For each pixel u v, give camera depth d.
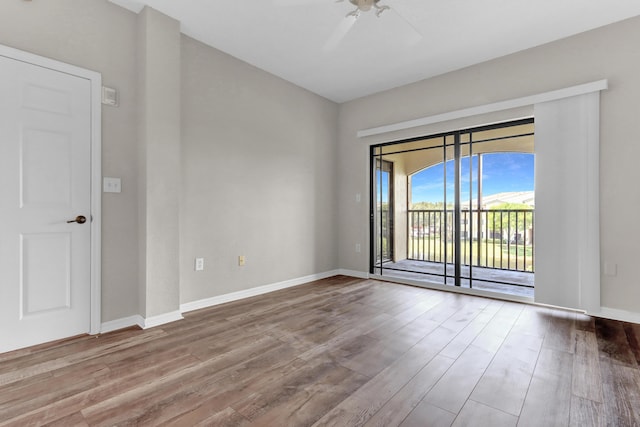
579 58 2.75
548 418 1.33
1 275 1.91
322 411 1.38
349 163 4.44
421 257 3.85
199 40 2.89
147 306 2.40
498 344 2.09
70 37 2.15
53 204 2.10
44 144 2.06
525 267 3.18
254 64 3.36
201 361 1.85
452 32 2.75
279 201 3.68
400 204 4.03
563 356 1.91
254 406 1.42
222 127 3.08
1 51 1.89
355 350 2.00
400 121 3.92
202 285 2.91
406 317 2.63
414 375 1.69
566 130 2.76
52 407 1.40
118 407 1.41
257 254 3.42
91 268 2.26
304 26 2.67
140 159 2.45
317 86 3.94
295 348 2.03
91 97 2.25
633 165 2.50
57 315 2.12
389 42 2.92
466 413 1.37
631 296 2.51
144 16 2.41
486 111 3.21
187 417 1.34
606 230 2.61
